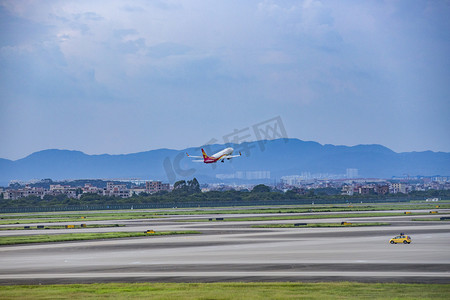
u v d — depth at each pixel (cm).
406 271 8425
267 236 14475
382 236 14088
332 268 8800
